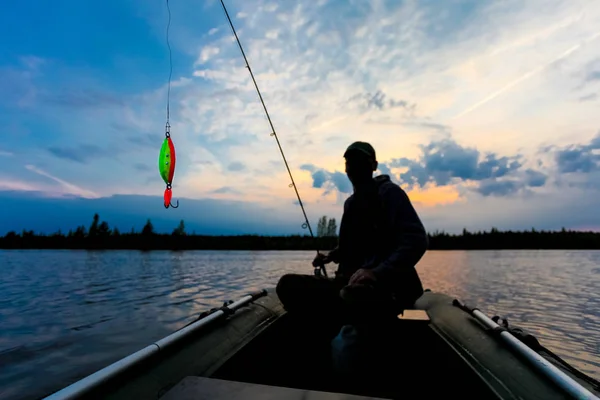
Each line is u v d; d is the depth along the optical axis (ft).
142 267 65.98
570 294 29.66
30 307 23.44
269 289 10.35
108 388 3.49
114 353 13.14
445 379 5.25
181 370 4.46
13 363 11.94
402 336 7.02
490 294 29.63
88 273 52.54
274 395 3.66
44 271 56.18
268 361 6.03
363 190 6.39
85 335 15.87
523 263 86.33
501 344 5.46
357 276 5.32
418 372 5.48
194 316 20.03
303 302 6.78
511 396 4.12
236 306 7.36
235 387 3.84
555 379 3.78
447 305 9.04
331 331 7.13
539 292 31.09
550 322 18.72
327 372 5.56
